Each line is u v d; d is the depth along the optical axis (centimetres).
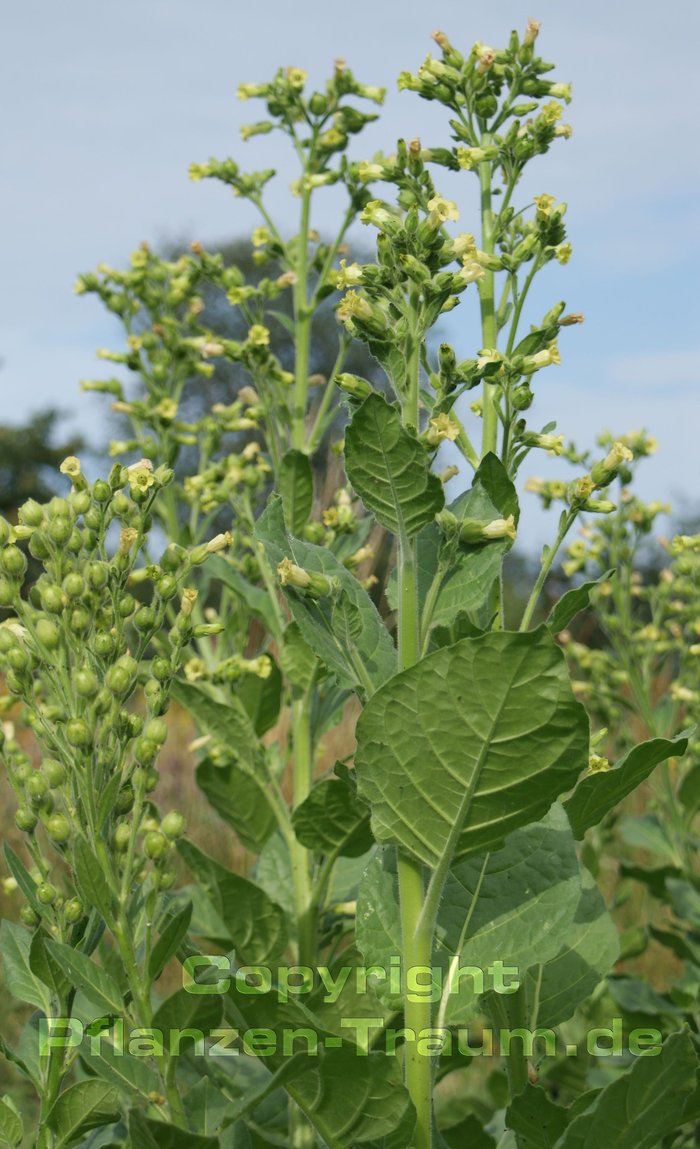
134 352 155
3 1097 99
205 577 144
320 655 99
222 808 131
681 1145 125
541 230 109
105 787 96
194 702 129
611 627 163
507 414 108
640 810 216
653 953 197
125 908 95
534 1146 104
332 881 131
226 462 144
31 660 97
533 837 101
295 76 142
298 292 139
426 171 105
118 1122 101
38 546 99
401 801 96
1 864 202
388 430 95
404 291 100
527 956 99
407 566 98
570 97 113
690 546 164
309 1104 97
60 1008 98
